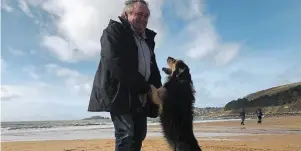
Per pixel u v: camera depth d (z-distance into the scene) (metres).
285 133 11.38
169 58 2.99
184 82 2.82
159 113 2.73
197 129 14.88
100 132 15.80
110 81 2.39
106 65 2.38
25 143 8.70
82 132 16.02
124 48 2.39
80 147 7.32
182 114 2.74
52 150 6.95
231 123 22.25
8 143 8.76
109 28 2.41
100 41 2.47
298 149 6.44
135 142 2.66
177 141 2.75
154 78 2.76
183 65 2.90
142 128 2.69
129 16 2.57
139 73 2.45
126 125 2.45
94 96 2.47
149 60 2.64
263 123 20.89
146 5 2.58
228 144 7.26
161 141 7.99
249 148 6.54
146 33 2.74
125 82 2.36
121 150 2.45
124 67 2.36
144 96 2.58
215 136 10.20
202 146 6.81
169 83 2.81
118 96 2.38
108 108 2.39
